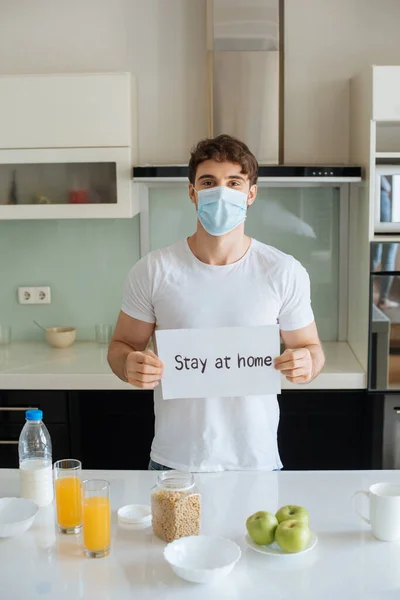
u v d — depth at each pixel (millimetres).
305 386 3143
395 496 1629
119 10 3520
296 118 3557
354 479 1991
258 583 1468
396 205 3102
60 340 3584
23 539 1663
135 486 1950
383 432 3150
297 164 3430
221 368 1904
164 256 2076
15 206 3301
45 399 3160
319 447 3201
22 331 3771
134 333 2143
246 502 1836
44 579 1490
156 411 2131
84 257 3725
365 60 3518
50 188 3293
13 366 3258
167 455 2070
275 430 2123
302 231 3672
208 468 2035
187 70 3539
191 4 3498
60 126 3229
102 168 3266
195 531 1647
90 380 3131
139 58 3545
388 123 3248
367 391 3139
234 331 1889
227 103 3342
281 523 1577
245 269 2041
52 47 3553
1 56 3568
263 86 3322
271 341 1893
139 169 3207
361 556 1573
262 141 3355
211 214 1962
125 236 3693
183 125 3576
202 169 2010
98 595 1432
